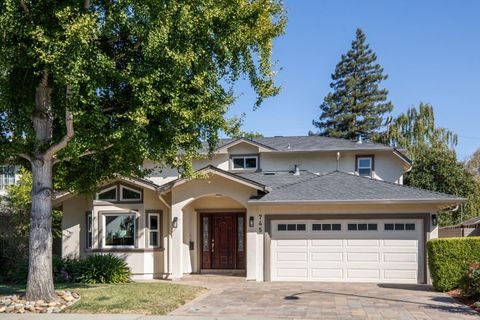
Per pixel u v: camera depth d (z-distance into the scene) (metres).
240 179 18.27
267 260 18.08
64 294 13.34
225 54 12.84
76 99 11.35
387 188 18.38
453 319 10.82
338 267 17.81
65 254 20.47
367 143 25.70
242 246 20.80
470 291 13.34
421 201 17.06
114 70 11.51
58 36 10.68
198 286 15.95
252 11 13.16
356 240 17.81
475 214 36.12
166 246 20.05
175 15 11.46
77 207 20.66
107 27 11.29
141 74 11.71
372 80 55.84
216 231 21.02
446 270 15.03
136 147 12.77
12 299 12.80
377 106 55.31
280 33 13.91
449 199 16.92
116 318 11.09
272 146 25.41
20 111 12.76
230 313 11.64
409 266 17.45
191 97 12.50
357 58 56.53
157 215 20.05
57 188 18.25
